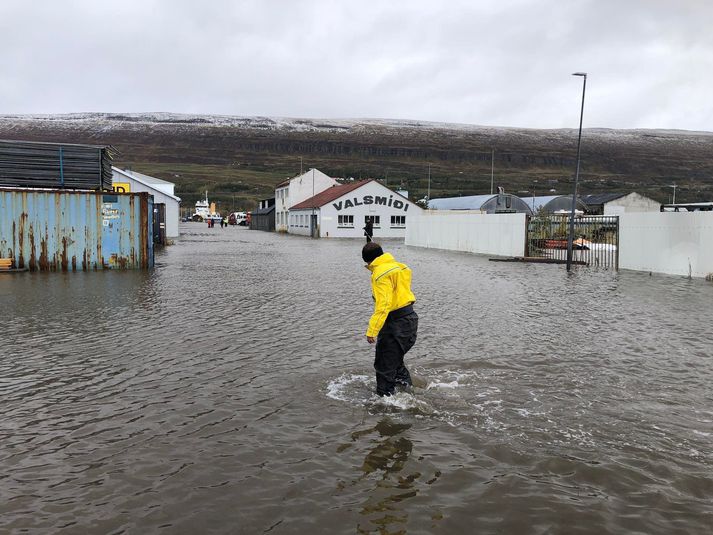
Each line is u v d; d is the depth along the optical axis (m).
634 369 7.00
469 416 5.34
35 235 19.27
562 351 7.91
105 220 19.94
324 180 65.88
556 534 3.45
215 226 92.06
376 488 3.98
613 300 13.01
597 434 4.93
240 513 3.65
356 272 19.69
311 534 3.43
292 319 10.36
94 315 10.71
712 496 3.90
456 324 9.91
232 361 7.32
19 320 10.18
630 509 3.72
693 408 5.60
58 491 3.93
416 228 39.50
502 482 4.07
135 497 3.85
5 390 6.13
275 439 4.80
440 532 3.46
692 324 10.01
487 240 30.50
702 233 17.84
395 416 5.33
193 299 12.88
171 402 5.75
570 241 20.92
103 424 5.16
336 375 6.67
